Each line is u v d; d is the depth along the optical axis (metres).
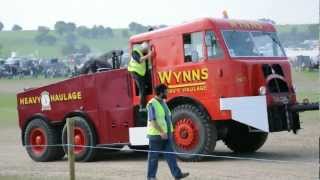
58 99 19.86
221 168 15.95
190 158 17.16
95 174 16.06
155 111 13.62
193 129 17.14
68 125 12.30
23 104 20.81
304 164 16.12
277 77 17.19
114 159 19.62
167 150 13.73
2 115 38.16
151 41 18.09
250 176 14.58
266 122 16.73
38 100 20.42
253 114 16.72
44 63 85.56
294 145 21.02
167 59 17.75
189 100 17.38
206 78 17.00
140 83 18.00
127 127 18.44
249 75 16.78
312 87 41.12
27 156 21.53
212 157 17.98
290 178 14.10
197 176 14.69
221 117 16.75
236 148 19.45
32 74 79.81
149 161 13.72
